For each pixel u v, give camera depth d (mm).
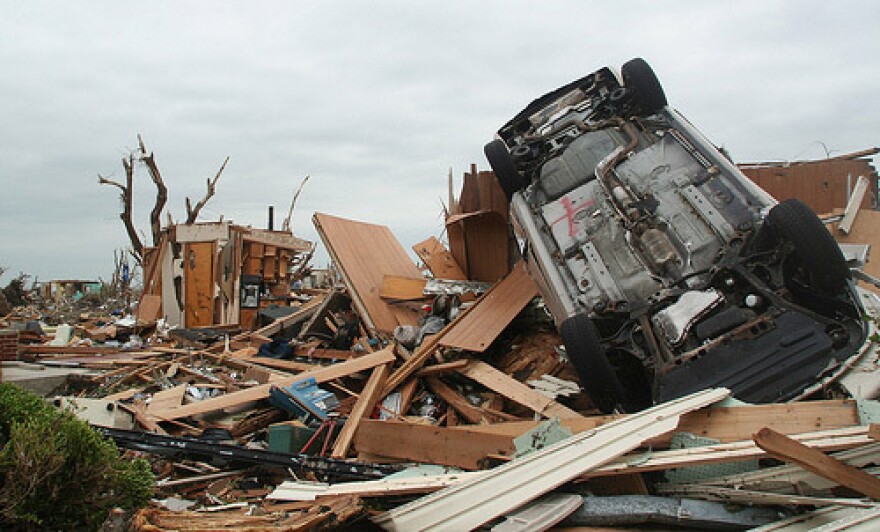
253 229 15047
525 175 7512
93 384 8609
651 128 7020
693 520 3576
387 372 7016
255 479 5230
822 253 5008
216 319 14641
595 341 5473
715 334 5176
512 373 6973
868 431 3566
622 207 6223
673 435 4148
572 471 3922
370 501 4281
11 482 3477
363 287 9695
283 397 6508
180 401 7059
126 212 25156
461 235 9852
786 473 3613
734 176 5996
